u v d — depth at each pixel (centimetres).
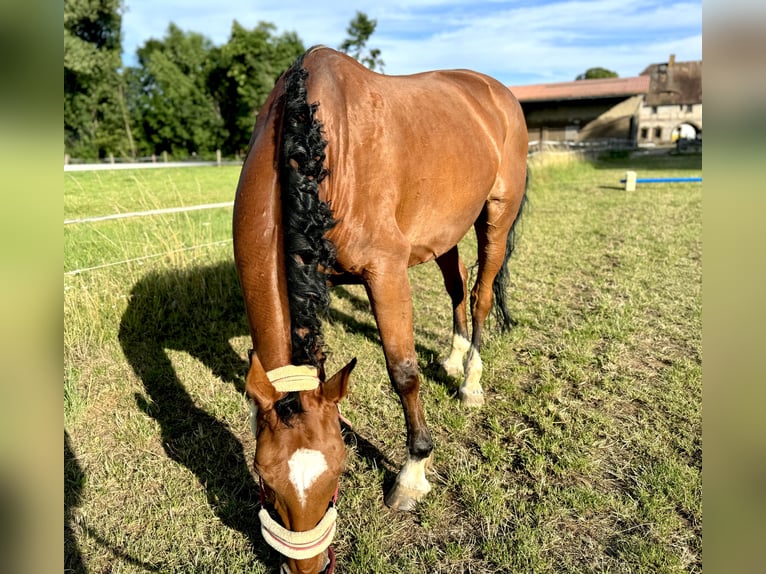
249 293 172
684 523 211
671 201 977
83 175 1410
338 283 236
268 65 3478
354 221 201
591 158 1945
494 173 285
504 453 254
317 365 158
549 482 237
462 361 335
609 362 343
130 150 3341
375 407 294
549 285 500
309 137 169
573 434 269
